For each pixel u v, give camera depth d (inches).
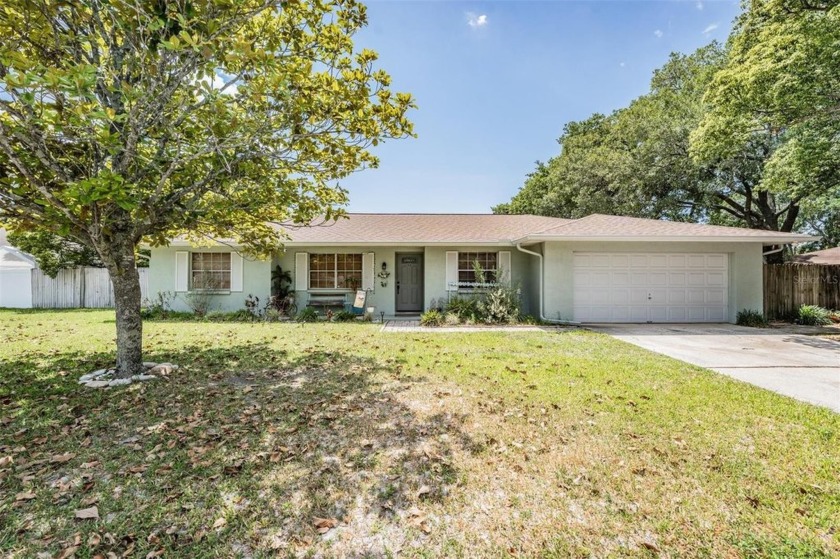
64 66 160.2
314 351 267.4
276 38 177.8
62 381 195.6
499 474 111.3
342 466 115.3
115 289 203.6
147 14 136.9
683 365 231.1
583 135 1040.2
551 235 394.3
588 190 807.1
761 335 346.6
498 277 461.1
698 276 426.3
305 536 87.0
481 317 433.1
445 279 478.9
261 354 256.7
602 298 424.8
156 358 243.0
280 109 184.1
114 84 171.2
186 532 88.0
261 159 209.9
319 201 254.1
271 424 143.9
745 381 200.2
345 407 160.6
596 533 87.7
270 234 278.2
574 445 127.9
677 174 698.8
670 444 128.2
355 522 91.9
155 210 196.9
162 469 112.6
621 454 122.0
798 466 114.4
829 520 91.0
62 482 105.9
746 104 393.1
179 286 468.4
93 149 175.0
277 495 101.4
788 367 229.8
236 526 89.9
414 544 85.0
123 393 177.6
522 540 86.0
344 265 496.1
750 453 122.0
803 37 343.3
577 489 103.9
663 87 871.1
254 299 473.4
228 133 181.3
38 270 595.2
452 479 108.7
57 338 313.7
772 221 690.2
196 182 205.0
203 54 136.5
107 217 185.9
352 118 190.7
